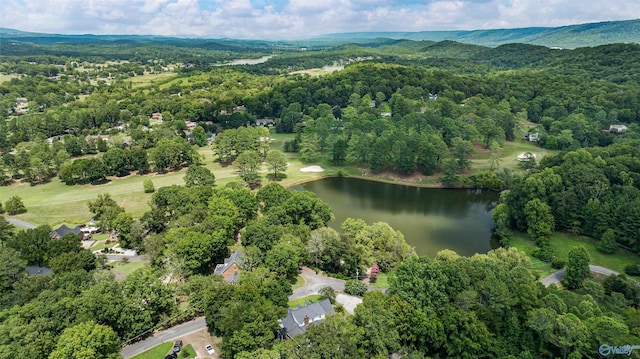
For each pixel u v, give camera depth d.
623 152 153.88
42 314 71.81
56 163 194.50
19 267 95.50
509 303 75.81
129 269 109.50
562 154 164.38
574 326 67.94
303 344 67.88
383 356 68.62
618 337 65.50
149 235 124.12
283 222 124.62
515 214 136.12
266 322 73.69
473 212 160.12
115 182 186.50
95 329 67.62
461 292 78.50
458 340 71.44
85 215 151.00
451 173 185.88
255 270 91.75
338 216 155.38
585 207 127.69
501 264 96.00
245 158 185.50
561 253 119.69
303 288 99.56
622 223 118.38
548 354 71.44
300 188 186.75
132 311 79.94
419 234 139.88
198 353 76.69
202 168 172.38
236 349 70.19
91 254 106.44
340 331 71.19
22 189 178.25
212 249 107.19
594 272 108.12
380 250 110.50
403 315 75.25
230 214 124.31
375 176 199.25
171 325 85.19
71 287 82.62
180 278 99.19
